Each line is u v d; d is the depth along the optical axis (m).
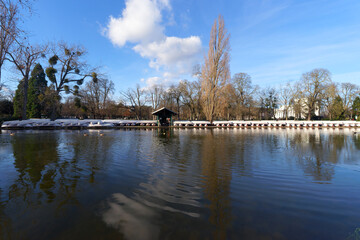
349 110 47.66
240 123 37.06
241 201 3.38
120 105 46.62
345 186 4.12
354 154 7.75
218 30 32.53
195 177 4.70
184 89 45.09
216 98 34.34
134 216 2.83
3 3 6.70
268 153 7.98
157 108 53.00
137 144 10.64
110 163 6.03
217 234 2.41
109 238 2.32
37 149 8.58
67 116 55.69
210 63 33.66
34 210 2.98
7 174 4.76
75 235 2.38
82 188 3.90
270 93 53.66
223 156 7.29
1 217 2.78
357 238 2.29
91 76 29.27
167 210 3.03
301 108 46.84
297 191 3.84
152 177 4.66
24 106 26.22
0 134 16.84
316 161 6.51
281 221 2.72
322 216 2.87
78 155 7.27
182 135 17.17
